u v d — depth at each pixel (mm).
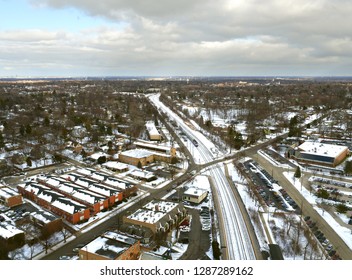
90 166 140250
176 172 133250
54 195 97688
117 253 65188
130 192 107812
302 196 107250
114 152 158875
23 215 90375
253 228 85562
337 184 117062
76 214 88062
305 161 144625
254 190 111688
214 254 71500
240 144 168250
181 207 92125
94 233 83062
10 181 118938
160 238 77625
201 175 130125
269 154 159875
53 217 84438
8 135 177375
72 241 79062
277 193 109375
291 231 82875
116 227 85812
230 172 133875
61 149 158500
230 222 89000
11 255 71062
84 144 169000
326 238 80688
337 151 145125
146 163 145500
